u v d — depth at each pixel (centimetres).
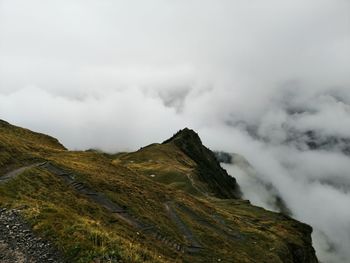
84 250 3000
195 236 7706
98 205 6241
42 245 3067
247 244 9788
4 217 3516
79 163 8856
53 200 5169
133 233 5531
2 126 11444
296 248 13862
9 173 5994
